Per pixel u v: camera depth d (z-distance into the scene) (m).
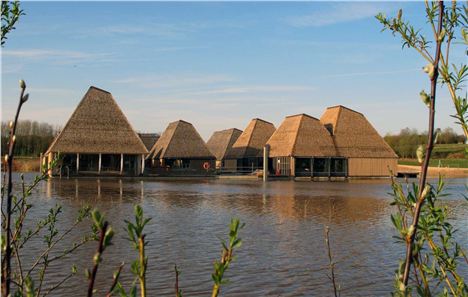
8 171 2.89
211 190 45.81
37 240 16.52
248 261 14.76
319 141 76.12
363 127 80.25
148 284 11.94
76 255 14.59
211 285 12.00
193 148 79.69
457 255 4.42
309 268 14.02
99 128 69.19
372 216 26.20
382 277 13.12
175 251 15.92
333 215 26.52
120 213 25.45
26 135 91.88
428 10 3.37
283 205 31.77
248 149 87.25
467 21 3.34
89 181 57.84
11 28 4.40
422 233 3.80
